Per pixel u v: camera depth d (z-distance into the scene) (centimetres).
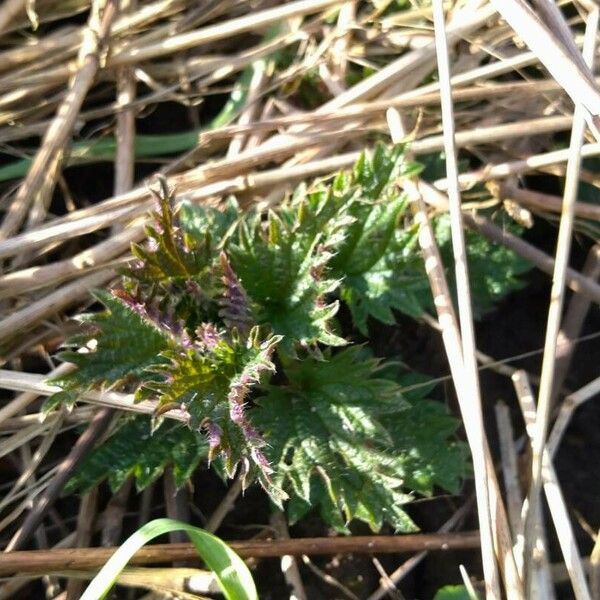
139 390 29
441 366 37
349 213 33
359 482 31
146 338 31
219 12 41
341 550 32
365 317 33
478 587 33
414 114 38
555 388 36
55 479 32
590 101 28
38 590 33
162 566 33
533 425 33
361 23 39
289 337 31
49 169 38
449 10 39
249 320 31
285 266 32
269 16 39
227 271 30
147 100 39
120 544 33
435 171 37
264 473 29
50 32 42
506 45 38
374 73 39
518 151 38
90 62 40
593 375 37
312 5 39
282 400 32
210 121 42
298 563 33
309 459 31
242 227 32
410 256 33
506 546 29
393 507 31
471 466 34
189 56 41
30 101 40
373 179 33
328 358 32
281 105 39
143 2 42
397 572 33
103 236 38
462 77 37
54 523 34
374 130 37
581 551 34
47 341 35
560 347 36
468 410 30
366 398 32
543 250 39
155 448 32
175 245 30
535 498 30
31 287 34
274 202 36
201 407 29
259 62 40
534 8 31
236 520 34
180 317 31
